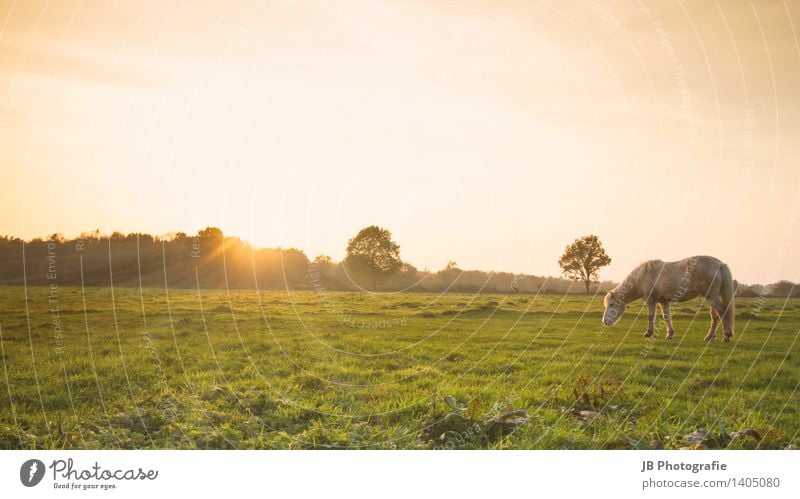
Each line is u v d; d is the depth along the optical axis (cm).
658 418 786
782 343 1694
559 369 1259
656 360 1386
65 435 716
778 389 1071
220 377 1123
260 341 1603
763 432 723
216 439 700
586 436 727
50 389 995
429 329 1970
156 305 2358
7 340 1520
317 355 1410
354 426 757
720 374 1191
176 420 763
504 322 2189
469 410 748
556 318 2341
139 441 703
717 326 1891
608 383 939
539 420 771
